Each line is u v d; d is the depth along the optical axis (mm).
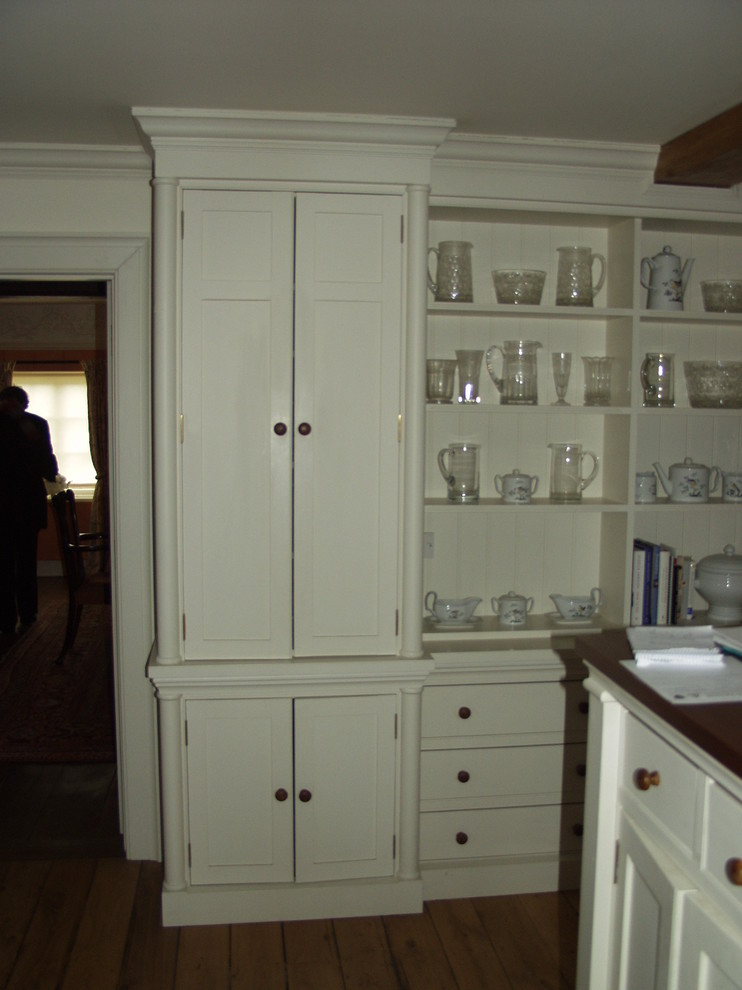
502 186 2283
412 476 2199
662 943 1185
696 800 1124
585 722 2424
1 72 1774
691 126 2115
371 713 2268
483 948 2189
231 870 2289
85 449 6262
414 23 1530
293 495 2205
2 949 2172
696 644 1394
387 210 2145
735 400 2436
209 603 2213
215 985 2043
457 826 2410
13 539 4984
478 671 2352
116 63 1727
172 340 2115
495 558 2605
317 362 2168
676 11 1472
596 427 2609
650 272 2455
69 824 2814
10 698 4016
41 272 2408
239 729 2240
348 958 2148
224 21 1525
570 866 2445
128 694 2529
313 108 1999
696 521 2695
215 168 2082
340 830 2303
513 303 2352
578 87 1851
